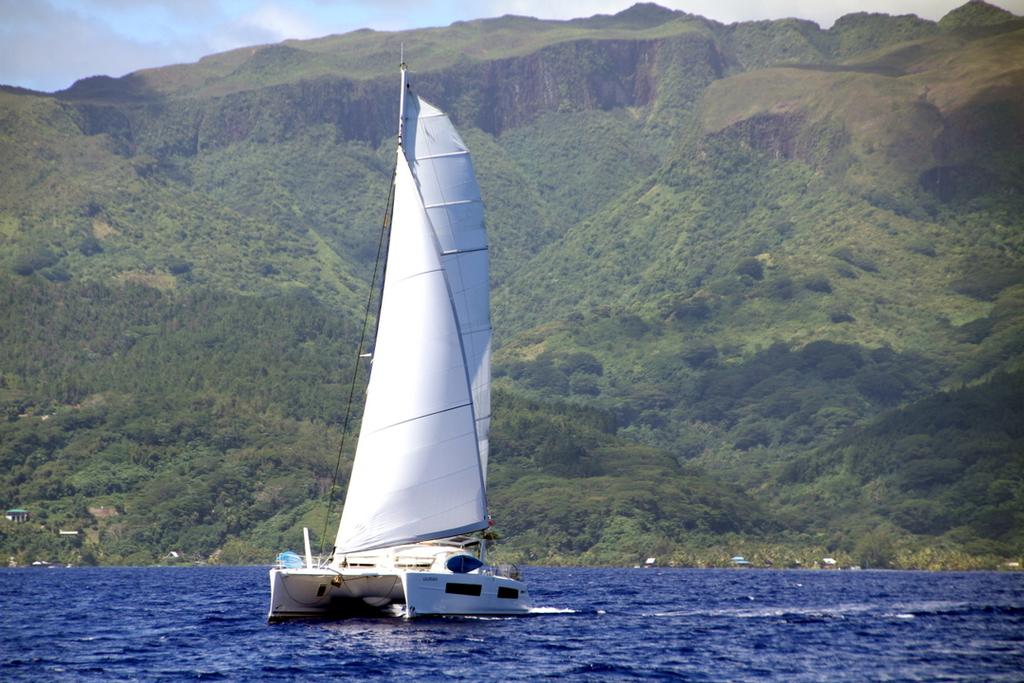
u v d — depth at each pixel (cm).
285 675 19388
